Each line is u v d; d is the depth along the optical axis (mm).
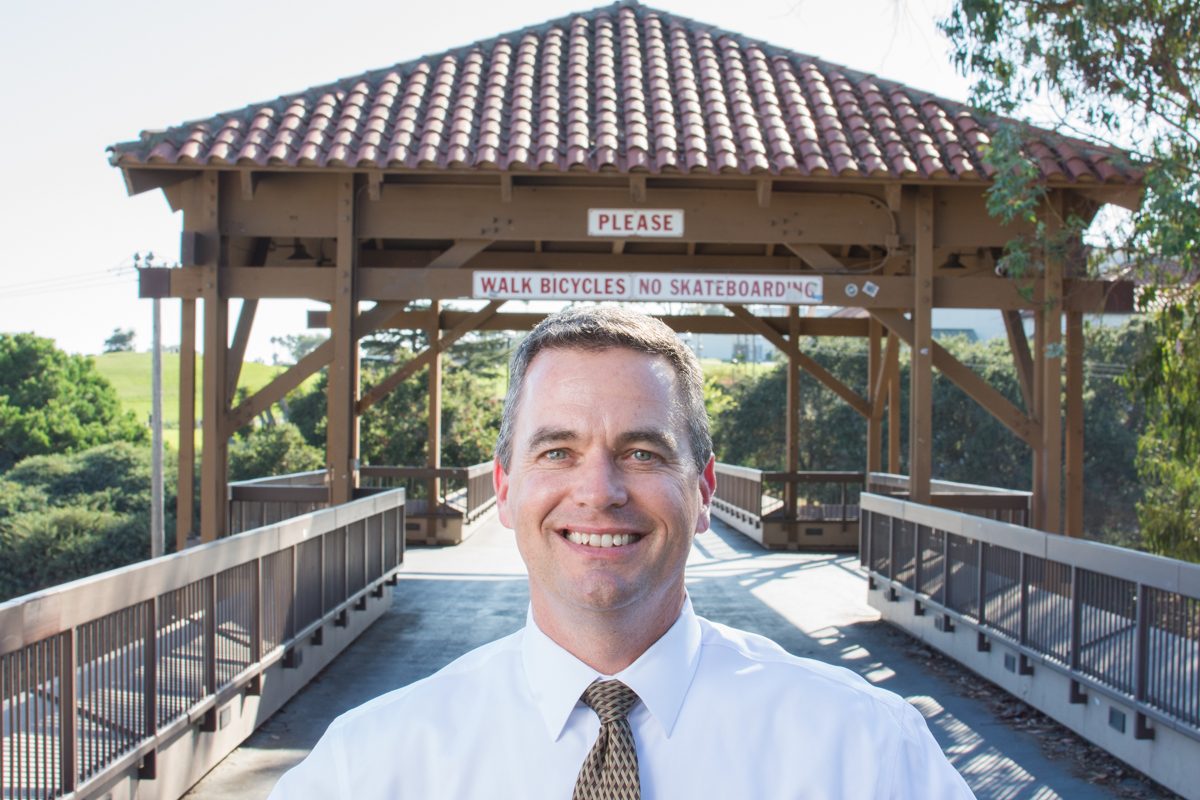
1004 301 9969
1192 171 7969
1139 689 5375
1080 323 10008
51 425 38094
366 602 9602
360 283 9805
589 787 1543
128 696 4617
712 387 33812
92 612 4273
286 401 37406
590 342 1689
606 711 1572
